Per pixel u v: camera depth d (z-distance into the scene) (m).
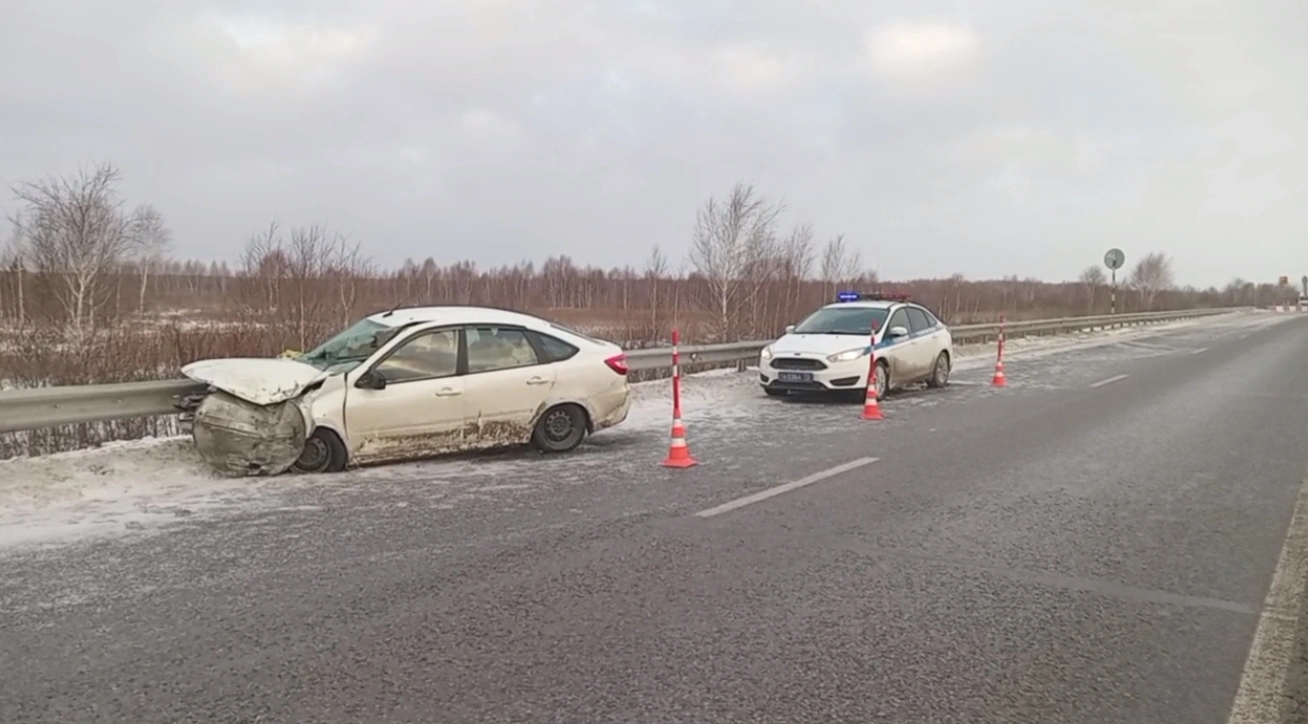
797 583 4.99
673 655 3.96
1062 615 4.54
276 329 13.42
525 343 9.12
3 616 4.39
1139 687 3.71
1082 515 6.62
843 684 3.69
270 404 7.69
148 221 37.84
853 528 6.20
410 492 7.25
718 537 5.93
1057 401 13.80
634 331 20.47
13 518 6.28
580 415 9.30
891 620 4.44
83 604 4.57
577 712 3.40
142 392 8.12
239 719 3.32
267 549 5.59
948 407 13.09
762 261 26.44
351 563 5.31
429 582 4.96
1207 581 5.12
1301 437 10.26
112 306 25.38
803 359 13.40
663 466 8.43
